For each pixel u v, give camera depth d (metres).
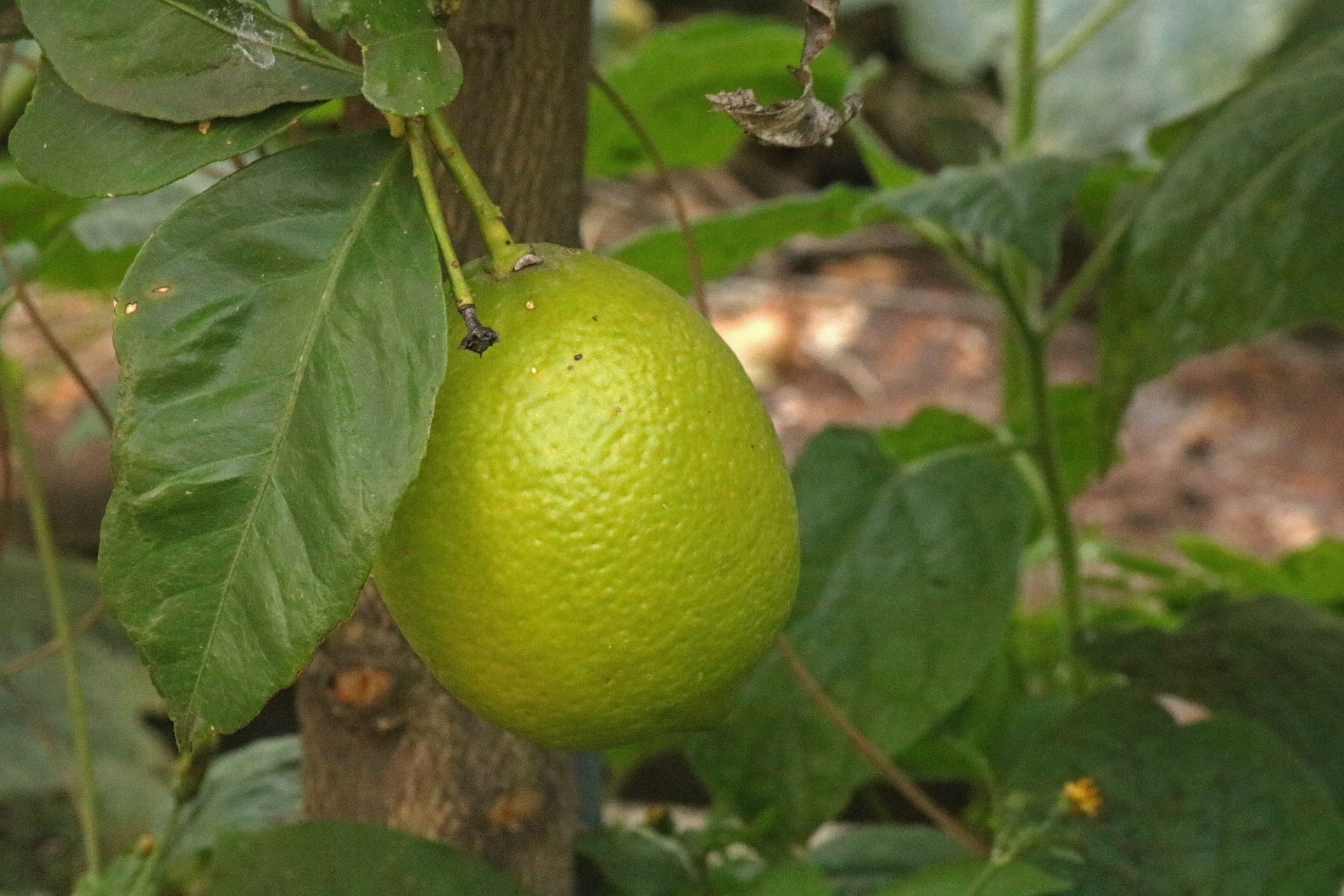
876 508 1.23
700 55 1.36
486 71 1.11
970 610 1.21
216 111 0.97
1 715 1.54
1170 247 1.20
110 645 1.74
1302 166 1.18
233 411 0.96
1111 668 1.22
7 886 1.36
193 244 0.97
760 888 1.13
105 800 1.46
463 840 1.14
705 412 0.98
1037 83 1.49
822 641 1.21
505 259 0.99
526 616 0.97
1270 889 1.14
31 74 1.25
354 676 1.12
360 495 0.96
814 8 0.97
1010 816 1.15
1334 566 1.59
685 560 0.97
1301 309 1.17
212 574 0.96
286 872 1.12
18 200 1.23
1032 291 1.57
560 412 0.97
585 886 1.21
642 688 0.98
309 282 0.97
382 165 0.98
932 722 1.20
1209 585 1.63
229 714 0.96
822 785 1.20
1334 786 1.19
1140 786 1.16
